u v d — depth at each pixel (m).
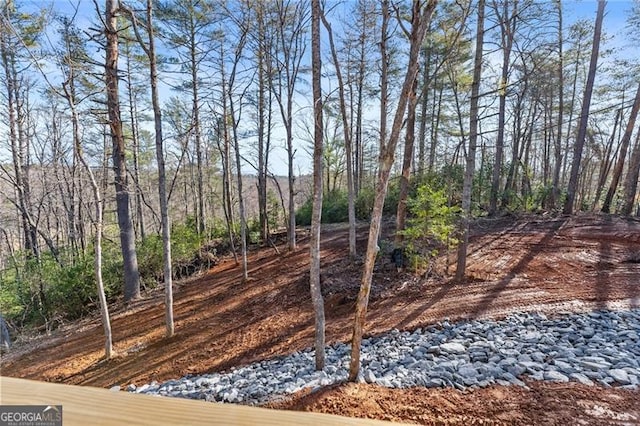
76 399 0.65
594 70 11.18
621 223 9.85
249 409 0.66
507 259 7.52
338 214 15.02
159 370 5.03
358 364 3.35
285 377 3.91
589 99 11.32
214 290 8.33
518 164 13.46
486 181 12.93
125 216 8.50
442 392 3.09
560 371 3.33
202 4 9.38
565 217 11.14
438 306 5.53
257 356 4.98
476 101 5.93
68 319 8.66
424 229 6.76
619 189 14.57
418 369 3.59
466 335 4.42
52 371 5.48
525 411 2.74
